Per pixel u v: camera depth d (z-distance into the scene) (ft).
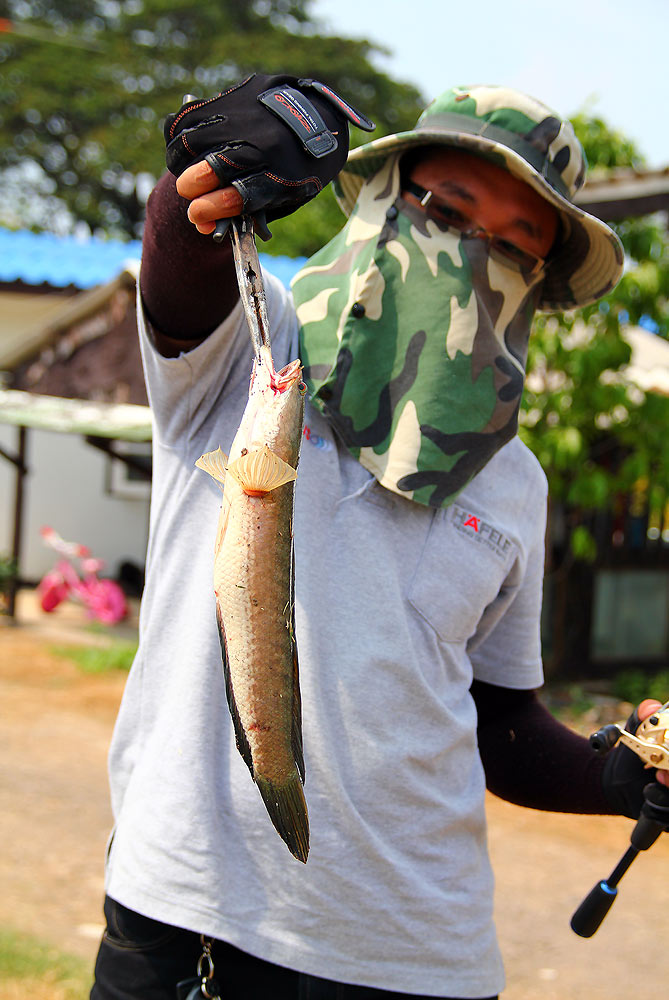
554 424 29.66
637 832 6.50
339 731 5.78
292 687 4.60
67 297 46.83
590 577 34.99
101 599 40.63
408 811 5.94
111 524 48.16
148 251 5.48
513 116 6.59
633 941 16.31
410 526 6.18
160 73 99.45
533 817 21.98
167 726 5.87
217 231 4.77
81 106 96.02
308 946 5.64
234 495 4.54
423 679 6.00
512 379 6.38
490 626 7.02
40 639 36.24
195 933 5.71
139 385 31.96
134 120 97.09
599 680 34.35
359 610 5.92
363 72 98.63
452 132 6.18
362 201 6.67
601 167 29.35
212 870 5.63
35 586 46.91
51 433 47.03
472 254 6.35
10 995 12.10
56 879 16.48
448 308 6.24
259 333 4.72
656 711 6.74
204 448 6.08
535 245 6.63
